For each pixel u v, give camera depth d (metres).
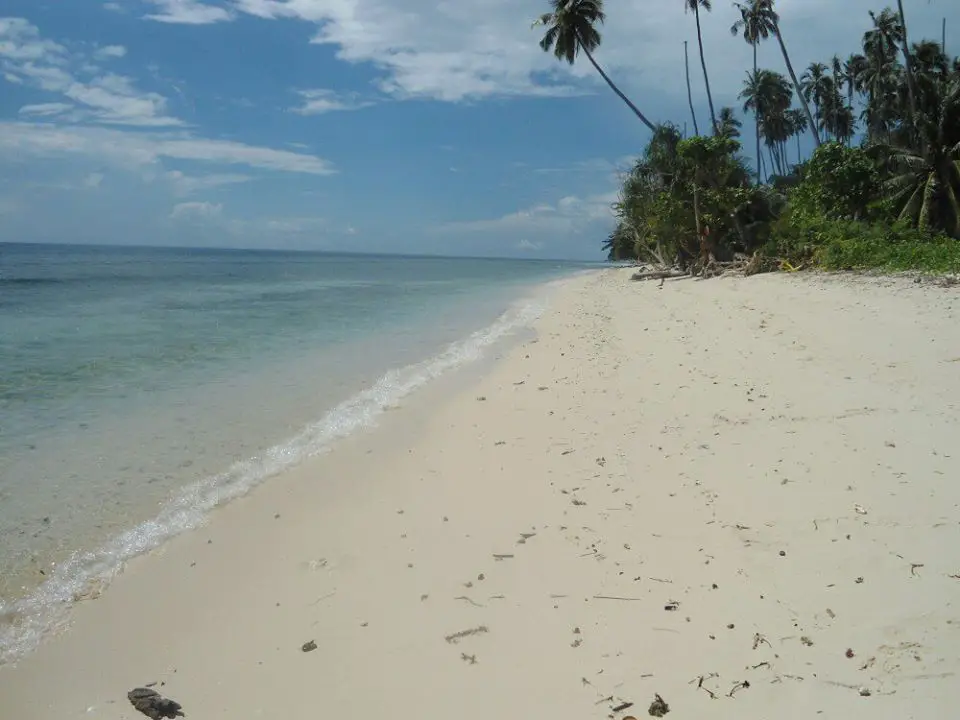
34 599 4.73
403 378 11.87
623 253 68.06
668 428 8.04
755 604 4.24
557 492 6.39
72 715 3.59
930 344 10.78
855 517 5.23
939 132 33.53
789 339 12.59
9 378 11.54
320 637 4.26
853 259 25.69
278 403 10.08
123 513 6.14
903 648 3.67
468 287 40.97
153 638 4.29
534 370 12.23
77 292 31.89
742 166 36.41
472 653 4.01
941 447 6.47
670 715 3.35
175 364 13.05
